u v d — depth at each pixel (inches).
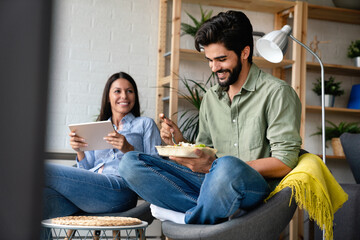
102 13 154.8
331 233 58.8
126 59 156.3
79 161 99.7
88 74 152.6
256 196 60.4
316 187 58.9
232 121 75.2
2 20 4.8
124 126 105.0
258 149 71.7
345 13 169.8
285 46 89.7
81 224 60.2
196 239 59.1
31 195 4.9
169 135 81.4
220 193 59.0
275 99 70.2
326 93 167.3
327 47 178.2
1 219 4.8
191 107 159.6
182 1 159.3
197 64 162.6
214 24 71.5
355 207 99.2
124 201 89.4
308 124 174.2
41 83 4.8
